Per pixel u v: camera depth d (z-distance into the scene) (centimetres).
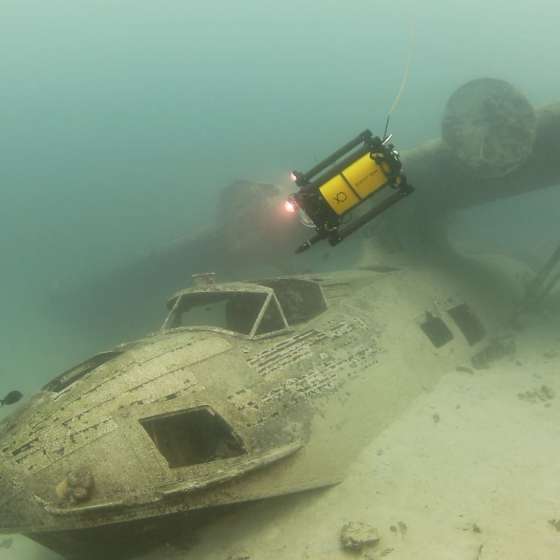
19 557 540
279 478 433
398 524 425
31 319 2545
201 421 481
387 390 599
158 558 429
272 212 1130
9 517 380
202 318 675
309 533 425
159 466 387
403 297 793
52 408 430
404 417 586
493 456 520
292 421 474
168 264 1430
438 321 802
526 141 773
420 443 542
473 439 556
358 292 735
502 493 456
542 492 451
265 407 468
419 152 990
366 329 655
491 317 937
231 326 741
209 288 618
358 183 355
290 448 443
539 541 390
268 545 420
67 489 369
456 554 387
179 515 392
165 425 461
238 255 1278
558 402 648
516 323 968
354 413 539
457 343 794
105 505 361
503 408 636
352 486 474
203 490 389
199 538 440
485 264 1130
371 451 521
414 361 681
